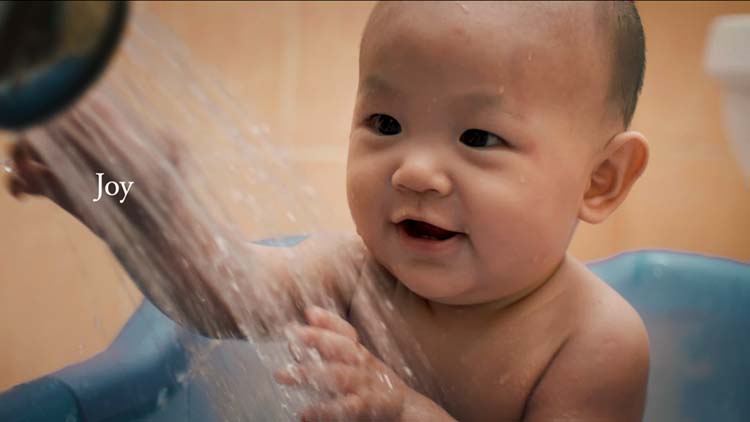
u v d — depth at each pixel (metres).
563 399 0.69
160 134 0.56
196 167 0.62
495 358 0.70
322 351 0.62
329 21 1.37
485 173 0.59
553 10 0.59
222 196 0.67
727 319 0.98
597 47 0.61
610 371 0.69
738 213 1.36
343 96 1.36
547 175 0.61
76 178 0.53
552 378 0.69
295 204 0.73
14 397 0.70
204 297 0.65
